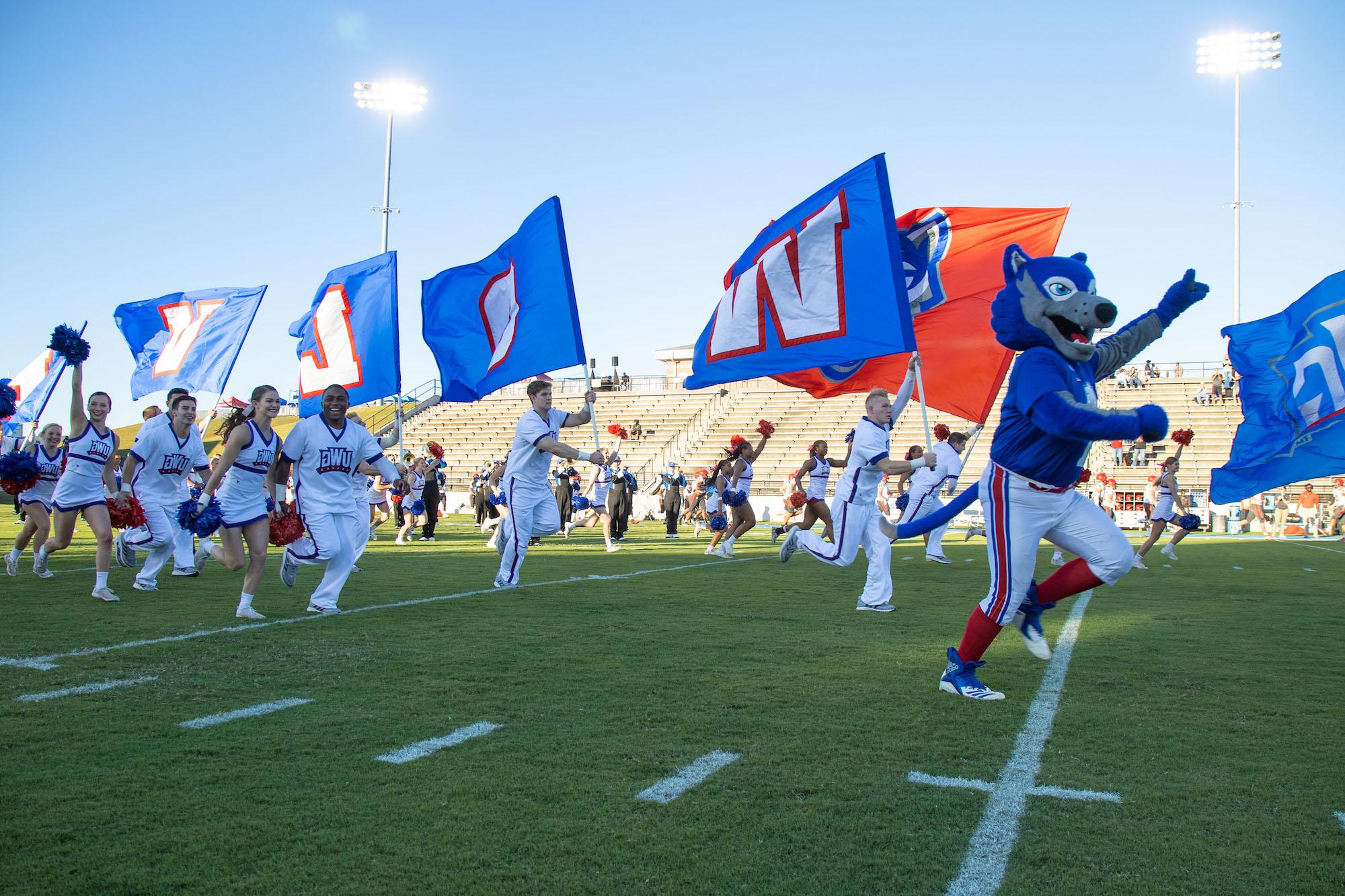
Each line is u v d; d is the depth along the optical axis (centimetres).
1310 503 2631
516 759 365
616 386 4497
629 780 341
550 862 271
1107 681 518
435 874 263
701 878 263
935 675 527
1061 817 312
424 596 855
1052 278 461
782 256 716
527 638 629
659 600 841
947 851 284
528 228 917
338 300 1143
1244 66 3647
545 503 908
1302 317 793
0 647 569
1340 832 302
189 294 1115
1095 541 465
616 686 488
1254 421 812
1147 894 258
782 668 540
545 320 906
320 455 711
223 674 504
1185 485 2992
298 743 381
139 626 652
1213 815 316
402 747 378
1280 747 391
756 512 3089
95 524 787
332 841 284
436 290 943
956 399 834
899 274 680
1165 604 882
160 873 261
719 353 751
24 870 261
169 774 341
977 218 838
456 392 948
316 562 713
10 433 1298
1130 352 501
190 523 666
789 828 299
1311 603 893
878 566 791
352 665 532
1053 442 451
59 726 399
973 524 1864
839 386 846
